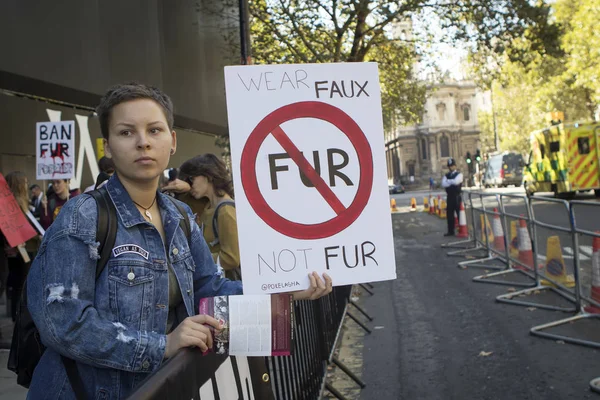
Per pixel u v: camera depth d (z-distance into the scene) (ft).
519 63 57.77
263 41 56.24
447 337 20.21
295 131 6.58
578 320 20.76
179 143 53.83
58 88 31.91
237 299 5.90
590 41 101.19
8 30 27.48
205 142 61.00
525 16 52.70
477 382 15.70
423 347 19.29
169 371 5.08
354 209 6.62
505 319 21.86
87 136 43.42
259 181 6.43
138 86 6.05
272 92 6.57
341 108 6.72
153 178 5.95
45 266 5.32
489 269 33.42
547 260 25.53
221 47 52.70
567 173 79.20
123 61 36.70
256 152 6.46
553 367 16.33
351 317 22.48
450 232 51.65
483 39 55.42
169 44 42.78
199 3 48.49
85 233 5.42
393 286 30.81
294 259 6.41
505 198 32.35
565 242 23.08
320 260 6.47
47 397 5.51
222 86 52.95
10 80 29.53
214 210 13.33
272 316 5.88
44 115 41.86
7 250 22.61
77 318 5.14
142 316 5.63
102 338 5.18
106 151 6.11
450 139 282.56
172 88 42.86
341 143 6.67
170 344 5.46
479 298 25.99
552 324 20.08
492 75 61.62
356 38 52.34
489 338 19.60
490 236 37.01
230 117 6.43
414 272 34.68
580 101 145.07
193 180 13.57
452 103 282.36
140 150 5.82
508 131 218.38
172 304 6.09
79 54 32.63
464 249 42.24
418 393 15.28
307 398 12.89
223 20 53.36
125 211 5.76
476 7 53.11
